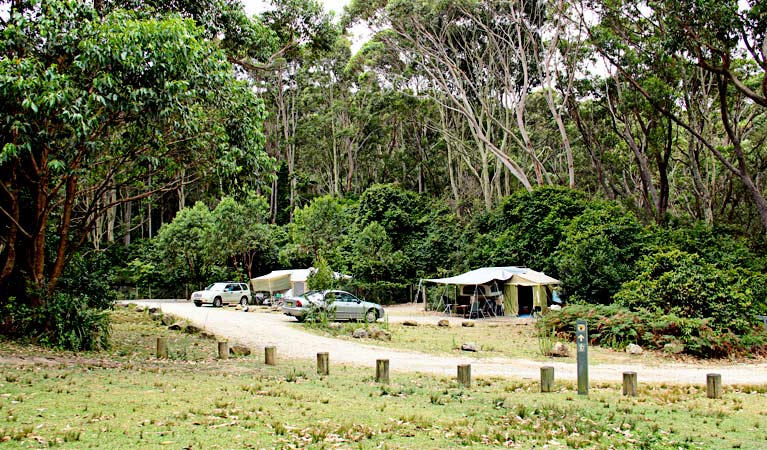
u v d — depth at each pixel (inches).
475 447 258.7
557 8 1204.5
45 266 633.6
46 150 510.6
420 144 2172.7
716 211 1674.5
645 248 1042.1
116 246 1950.1
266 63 828.6
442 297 1298.0
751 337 674.2
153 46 461.1
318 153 2305.6
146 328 796.0
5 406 291.1
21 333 538.3
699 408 365.7
